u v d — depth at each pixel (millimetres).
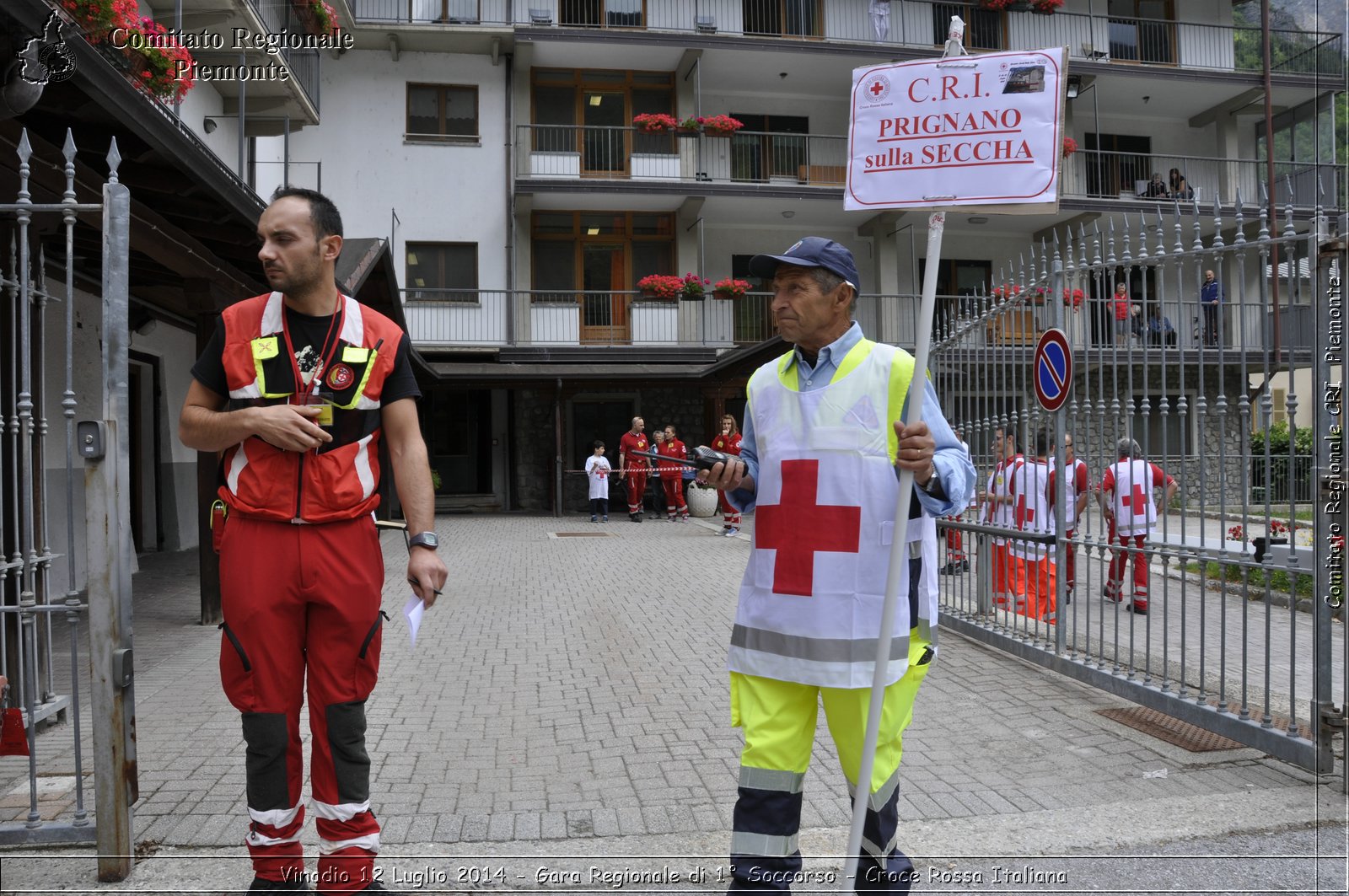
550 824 3664
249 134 14969
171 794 3928
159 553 12695
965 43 23641
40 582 4637
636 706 5402
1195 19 24875
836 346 2602
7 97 4332
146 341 12102
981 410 7320
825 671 2453
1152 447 10180
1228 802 3826
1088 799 3906
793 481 2553
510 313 21938
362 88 21703
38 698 4609
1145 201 22594
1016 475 6730
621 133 23000
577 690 5770
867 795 2359
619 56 22375
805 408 2582
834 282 2551
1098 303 5586
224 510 2779
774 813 2473
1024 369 6520
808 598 2490
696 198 22062
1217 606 8898
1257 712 4809
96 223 5461
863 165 2678
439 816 3740
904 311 23547
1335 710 4070
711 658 6641
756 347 20438
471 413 22891
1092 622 8406
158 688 5766
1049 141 2525
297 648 2781
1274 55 26312
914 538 2535
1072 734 4816
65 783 4027
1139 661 6582
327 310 2838
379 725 5039
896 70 2646
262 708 2723
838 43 22109
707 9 22922
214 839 3467
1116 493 5488
